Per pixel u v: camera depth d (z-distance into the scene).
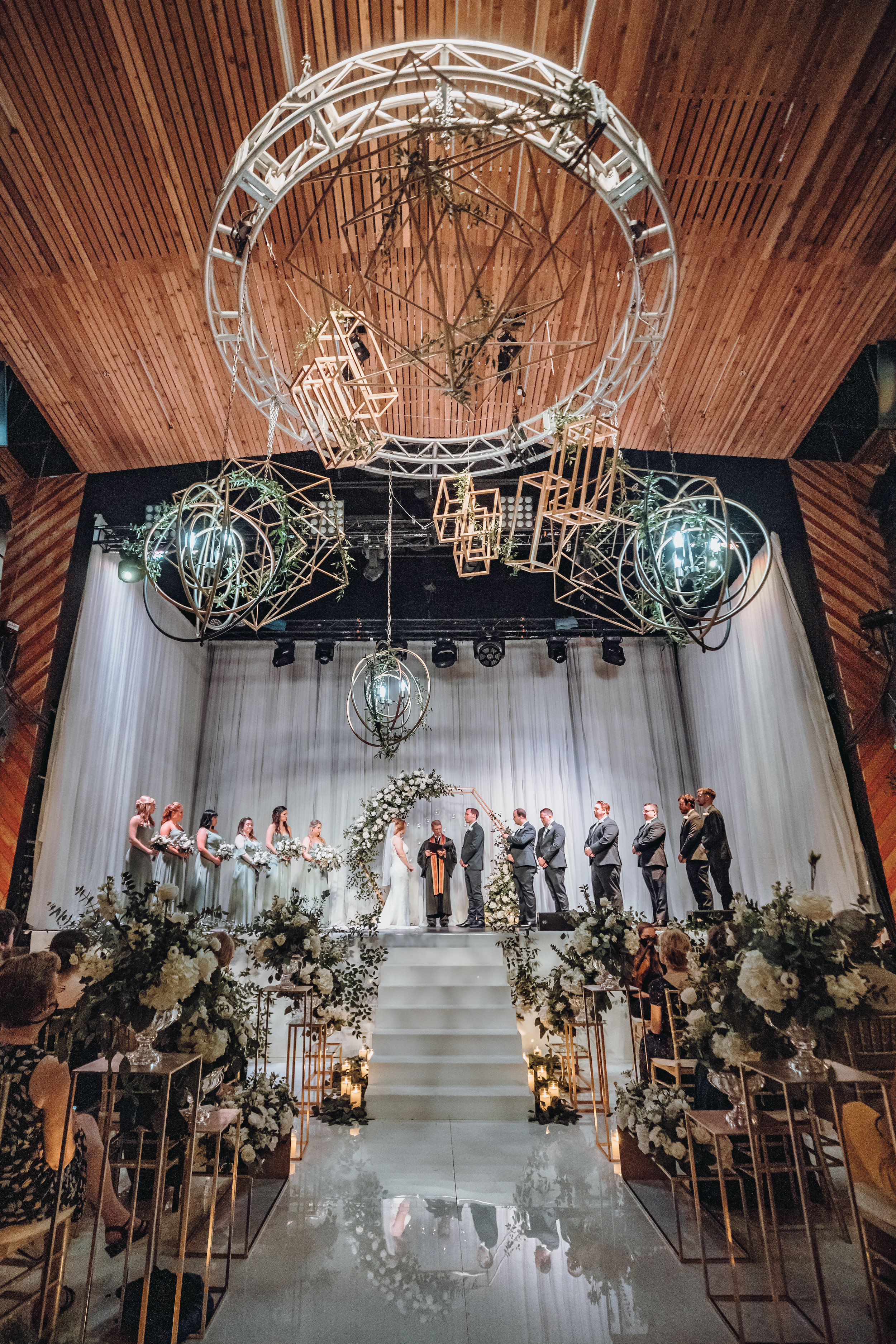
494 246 3.44
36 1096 2.60
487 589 12.27
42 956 2.74
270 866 9.70
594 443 5.39
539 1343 2.57
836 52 4.70
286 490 8.86
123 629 9.03
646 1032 4.42
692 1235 3.36
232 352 6.57
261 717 12.10
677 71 4.81
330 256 5.85
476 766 11.91
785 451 7.94
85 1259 3.14
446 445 8.32
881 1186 2.50
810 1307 2.73
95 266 5.87
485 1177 4.16
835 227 5.72
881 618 7.27
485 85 4.85
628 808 11.66
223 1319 2.72
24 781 6.96
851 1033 3.18
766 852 9.31
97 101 4.85
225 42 4.63
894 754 7.15
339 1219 3.61
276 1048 6.85
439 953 7.09
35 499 7.77
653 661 12.38
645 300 6.27
